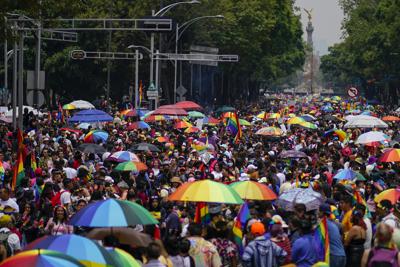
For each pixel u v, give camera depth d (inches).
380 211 1300.4
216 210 1347.2
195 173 1784.0
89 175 1801.2
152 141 2586.1
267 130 2940.5
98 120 2832.2
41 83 2780.5
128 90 6348.4
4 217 1296.8
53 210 1349.7
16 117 3233.3
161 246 966.4
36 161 2096.5
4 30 2167.8
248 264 1067.3
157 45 5753.0
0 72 6141.7
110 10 5629.9
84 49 6003.9
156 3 5718.5
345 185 1546.5
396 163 2146.9
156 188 1695.4
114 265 854.5
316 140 2910.9
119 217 1009.5
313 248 1071.6
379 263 966.4
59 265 766.5
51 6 2226.9
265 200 1316.4
